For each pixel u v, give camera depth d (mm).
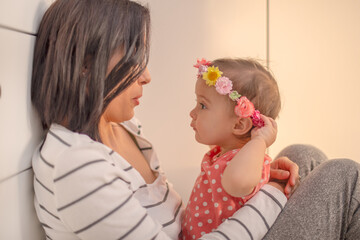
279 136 1578
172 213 897
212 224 862
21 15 707
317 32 1531
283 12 1516
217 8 1490
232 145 926
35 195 790
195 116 953
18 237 716
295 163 990
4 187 653
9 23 655
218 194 847
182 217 940
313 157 1047
